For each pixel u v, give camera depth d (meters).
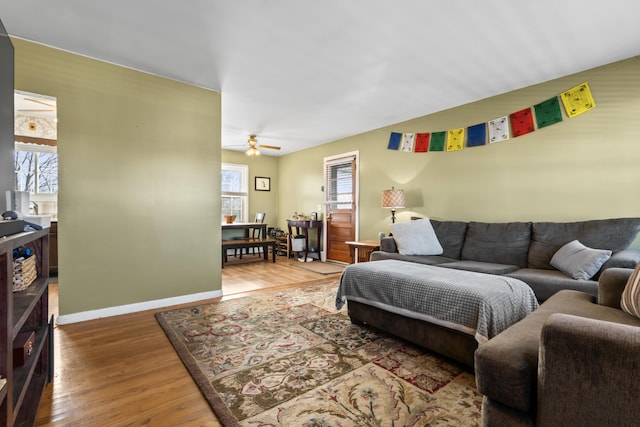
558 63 2.83
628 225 2.52
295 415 1.43
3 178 1.39
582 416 0.83
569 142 3.05
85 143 2.72
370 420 1.39
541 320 1.35
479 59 2.76
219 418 1.41
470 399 1.55
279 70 2.99
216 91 3.49
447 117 4.05
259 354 2.05
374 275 2.37
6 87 1.45
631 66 2.71
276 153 7.12
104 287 2.81
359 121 4.62
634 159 2.70
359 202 5.30
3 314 0.99
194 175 3.34
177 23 2.25
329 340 2.28
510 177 3.47
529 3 2.04
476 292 1.80
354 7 2.08
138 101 2.99
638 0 1.99
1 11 2.09
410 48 2.59
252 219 7.01
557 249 2.82
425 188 4.30
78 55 2.69
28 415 1.33
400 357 2.02
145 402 1.54
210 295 3.43
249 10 2.11
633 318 1.36
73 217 2.66
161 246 3.12
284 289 3.78
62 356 2.03
